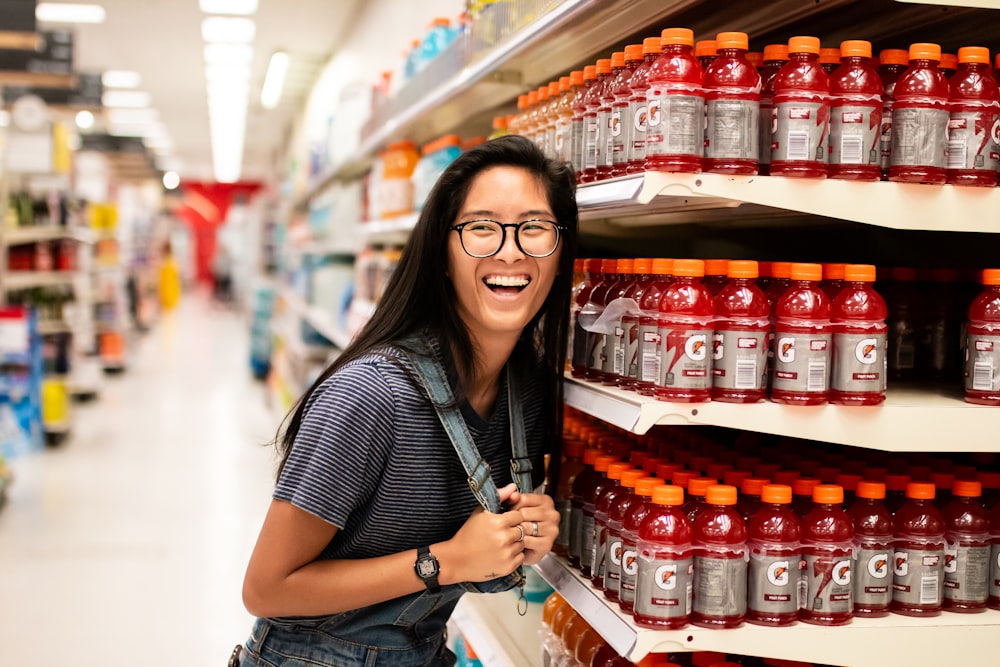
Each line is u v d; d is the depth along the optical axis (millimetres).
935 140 1617
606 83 1843
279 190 16781
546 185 1604
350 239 6082
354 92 6250
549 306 1771
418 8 5508
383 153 4930
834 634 1578
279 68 9430
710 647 1537
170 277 28047
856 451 2025
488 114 3658
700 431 2287
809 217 2098
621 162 1738
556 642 2174
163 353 15180
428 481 1581
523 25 2348
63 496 6105
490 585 1677
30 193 8484
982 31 1984
